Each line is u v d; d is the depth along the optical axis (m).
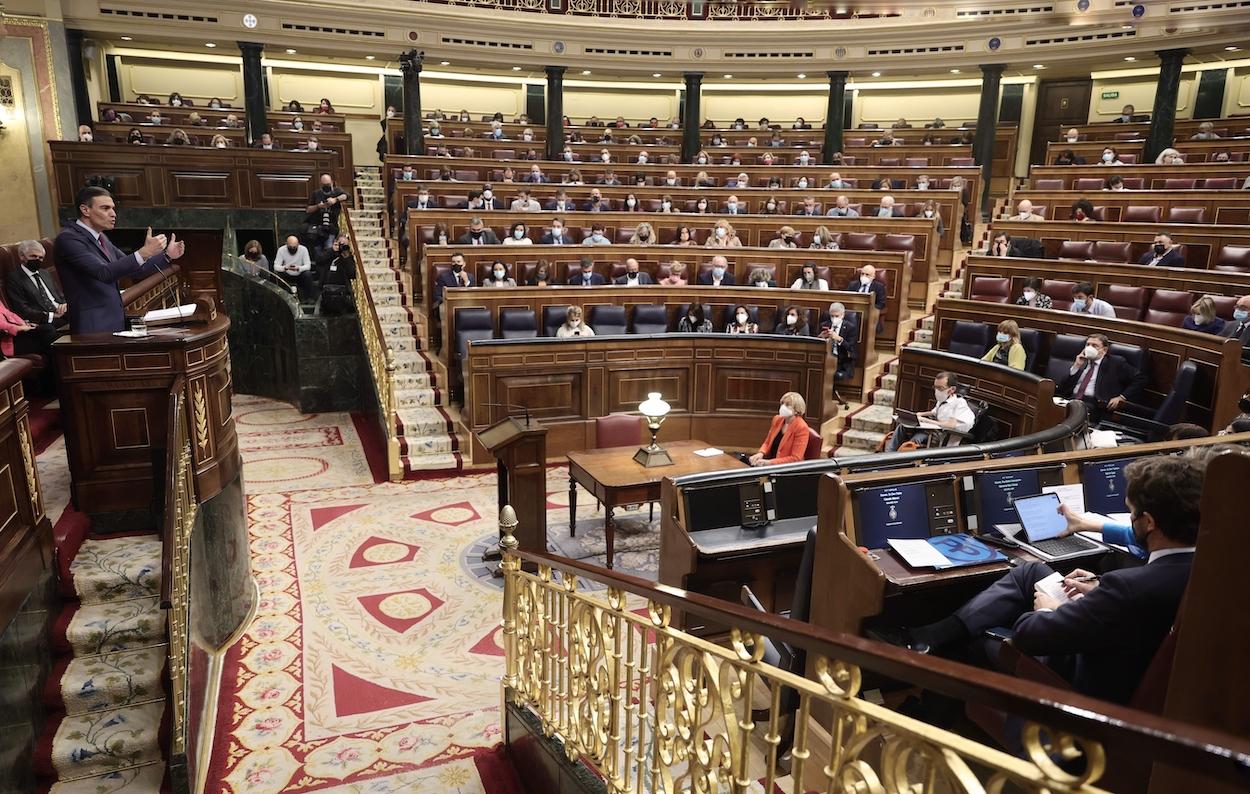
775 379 8.98
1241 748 0.95
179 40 16.14
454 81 21.61
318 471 8.50
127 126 15.44
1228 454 1.65
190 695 3.93
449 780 4.02
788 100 22.25
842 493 3.79
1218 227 9.81
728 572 4.89
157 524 4.80
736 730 2.12
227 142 14.99
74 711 3.99
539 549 6.06
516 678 4.09
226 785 3.96
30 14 14.34
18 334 6.16
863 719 1.59
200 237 11.24
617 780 2.99
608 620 3.06
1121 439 6.32
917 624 3.82
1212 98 18.53
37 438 5.61
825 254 10.95
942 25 17.16
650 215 12.64
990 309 8.95
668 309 10.28
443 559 6.49
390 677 4.94
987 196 17.56
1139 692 2.11
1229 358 6.61
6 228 14.56
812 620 4.02
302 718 4.52
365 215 14.77
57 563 4.23
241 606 5.45
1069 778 1.15
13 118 14.42
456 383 9.46
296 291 11.34
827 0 16.92
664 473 6.28
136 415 4.67
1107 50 16.19
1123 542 3.47
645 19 18.34
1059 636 2.41
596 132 20.06
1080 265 9.48
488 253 10.66
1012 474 4.16
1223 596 1.68
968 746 1.33
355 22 16.80
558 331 9.41
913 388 7.93
